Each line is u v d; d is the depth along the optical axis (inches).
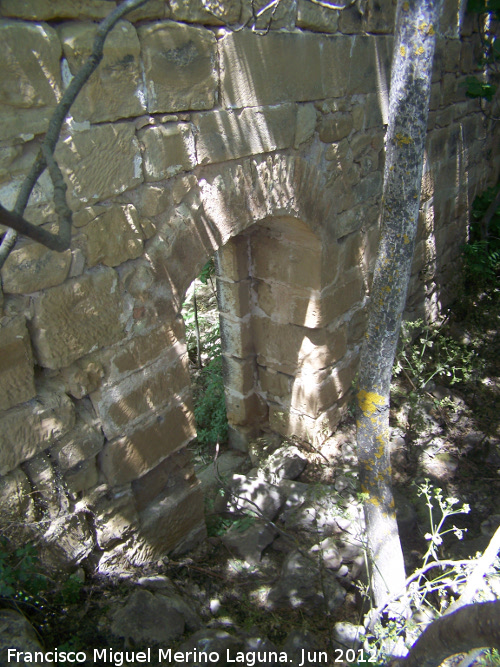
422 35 68.4
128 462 91.6
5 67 58.0
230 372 159.0
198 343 208.8
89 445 83.4
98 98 68.9
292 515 129.8
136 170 77.4
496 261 214.7
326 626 103.0
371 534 99.9
